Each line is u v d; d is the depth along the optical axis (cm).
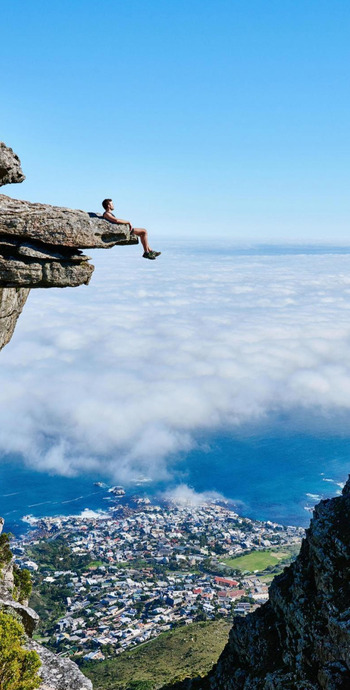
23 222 1636
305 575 3819
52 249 1698
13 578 3200
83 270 1738
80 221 1686
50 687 1791
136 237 1791
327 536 3725
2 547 3362
